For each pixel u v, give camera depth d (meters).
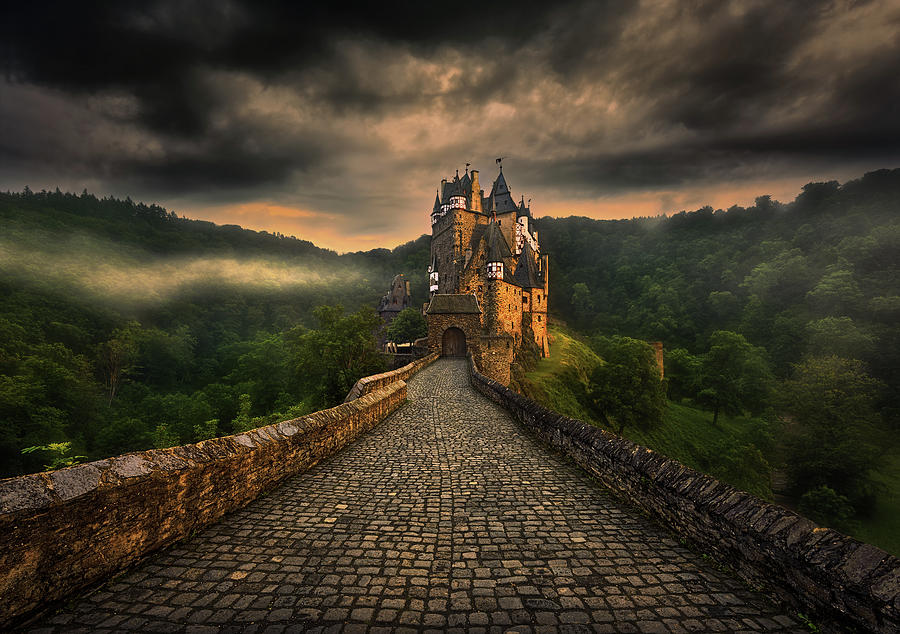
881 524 26.89
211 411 45.06
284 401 47.19
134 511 3.56
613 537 4.43
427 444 8.76
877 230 85.00
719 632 2.86
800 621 3.00
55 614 2.87
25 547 2.72
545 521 4.82
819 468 29.38
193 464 4.28
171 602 3.06
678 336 94.38
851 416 30.52
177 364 77.12
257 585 3.33
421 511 5.06
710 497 4.08
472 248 62.00
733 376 51.81
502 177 69.44
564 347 68.38
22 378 39.16
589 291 133.25
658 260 135.62
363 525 4.61
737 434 41.91
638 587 3.43
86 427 43.22
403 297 94.19
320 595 3.20
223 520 4.67
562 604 3.15
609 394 40.06
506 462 7.39
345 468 6.95
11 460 30.22
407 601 3.14
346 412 8.76
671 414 48.88
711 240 135.88
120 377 68.31
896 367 51.16
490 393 15.66
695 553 4.09
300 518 4.78
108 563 3.31
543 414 9.26
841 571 2.76
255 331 112.44
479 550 4.04
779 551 3.22
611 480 5.89
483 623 2.89
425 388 18.78
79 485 3.16
